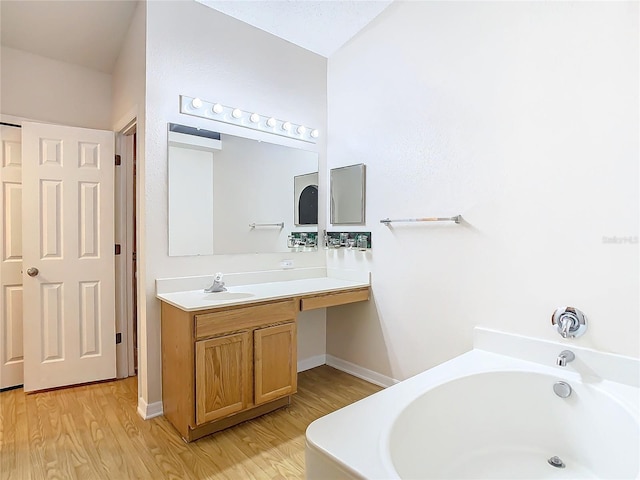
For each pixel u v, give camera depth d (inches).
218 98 102.8
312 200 125.6
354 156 118.9
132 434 83.0
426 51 97.2
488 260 84.6
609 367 66.2
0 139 103.7
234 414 85.8
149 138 90.7
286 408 96.8
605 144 67.4
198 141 99.1
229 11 104.5
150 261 91.0
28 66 108.7
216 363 81.1
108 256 113.4
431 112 96.3
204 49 100.0
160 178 92.6
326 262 129.3
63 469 70.6
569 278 71.9
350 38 119.4
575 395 65.7
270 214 114.7
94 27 102.3
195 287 97.9
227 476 69.4
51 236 105.5
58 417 90.4
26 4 93.0
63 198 106.9
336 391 107.4
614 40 66.3
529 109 77.5
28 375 103.2
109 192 113.3
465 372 70.8
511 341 79.4
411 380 67.1
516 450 69.2
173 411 85.7
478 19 86.0
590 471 62.5
